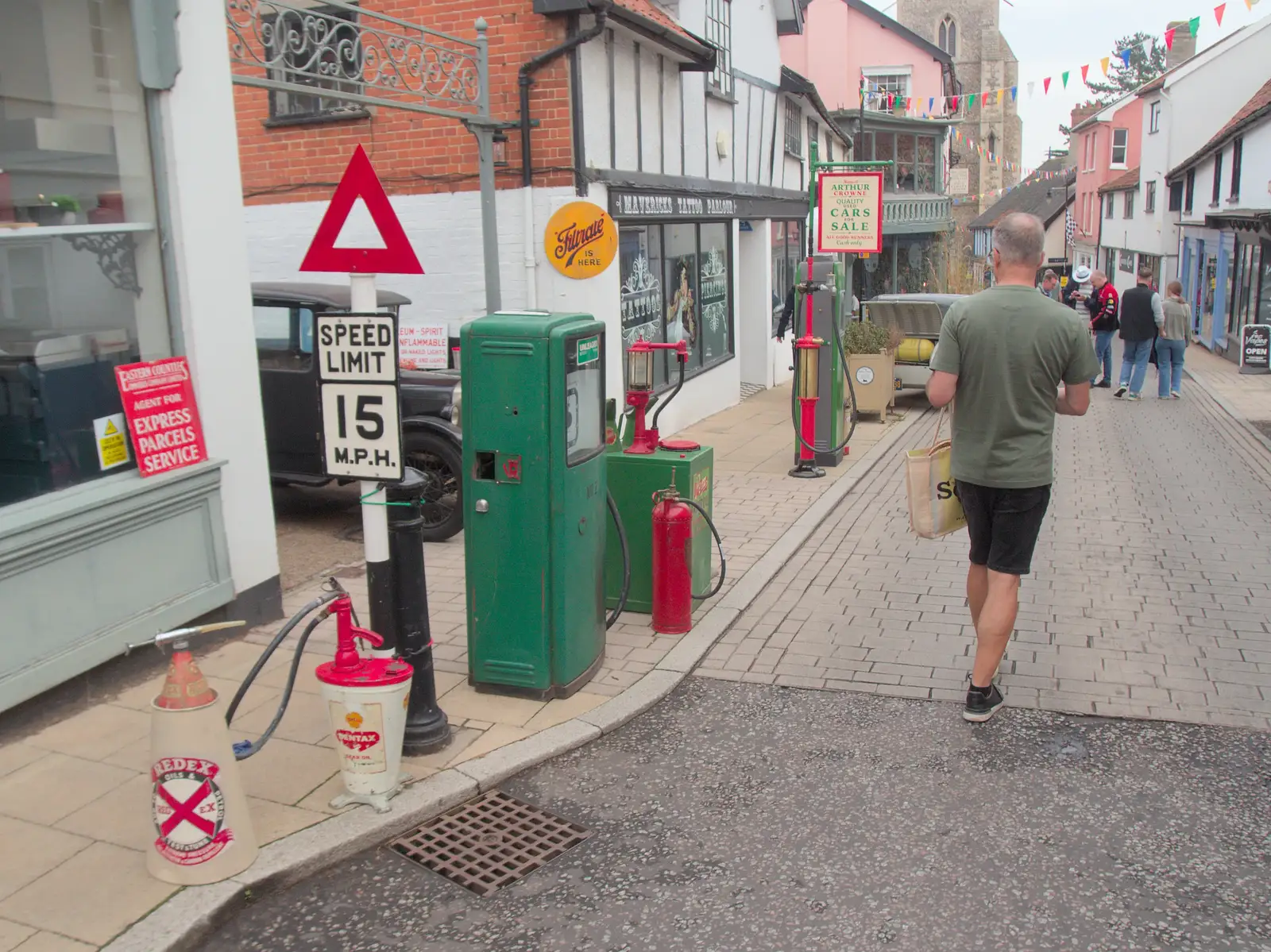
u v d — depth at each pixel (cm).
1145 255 3734
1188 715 475
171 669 340
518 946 325
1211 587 661
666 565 566
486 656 491
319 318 395
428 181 966
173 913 327
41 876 347
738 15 1410
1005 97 5659
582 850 378
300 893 352
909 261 3344
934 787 418
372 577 422
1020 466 448
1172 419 1402
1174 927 327
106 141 493
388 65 954
